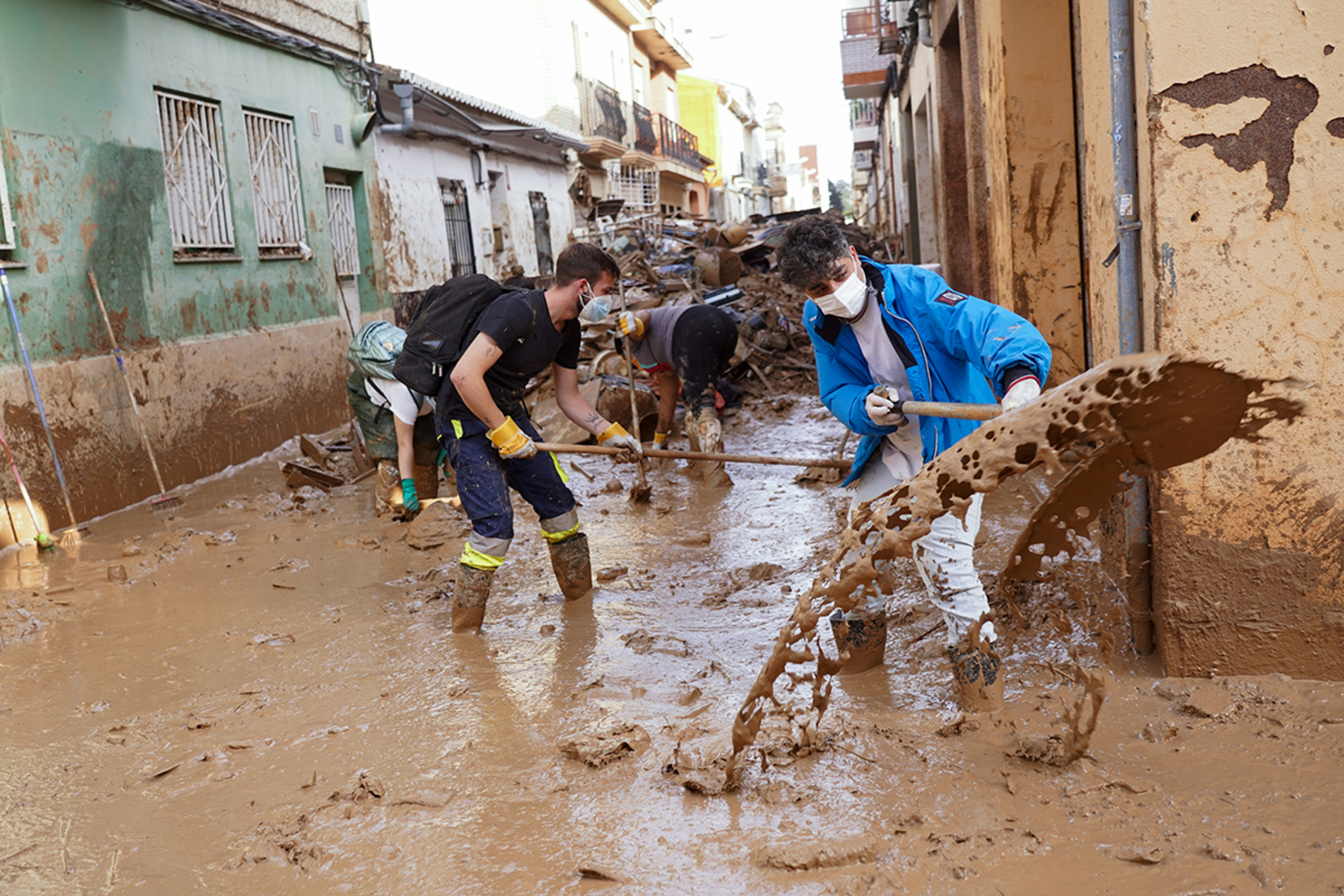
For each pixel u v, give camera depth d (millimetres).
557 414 9062
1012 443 2584
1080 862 2404
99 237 8039
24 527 6863
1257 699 3156
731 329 7434
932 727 3184
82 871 2697
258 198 10953
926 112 15578
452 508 6453
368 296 13859
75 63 7910
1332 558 3229
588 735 3275
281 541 6473
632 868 2518
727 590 4879
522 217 21359
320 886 2545
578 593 4910
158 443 8523
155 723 3711
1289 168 3111
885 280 3281
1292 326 3168
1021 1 5949
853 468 3578
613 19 34438
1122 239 3457
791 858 2459
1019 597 4141
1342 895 2203
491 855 2629
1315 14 3029
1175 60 3143
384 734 3473
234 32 10422
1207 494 3281
